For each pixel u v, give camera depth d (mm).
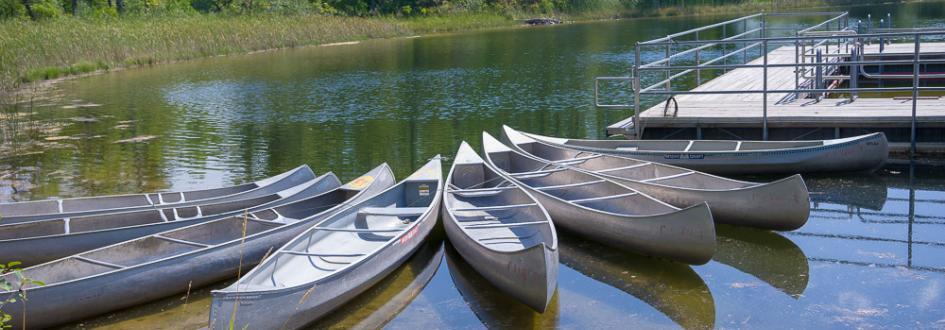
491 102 18328
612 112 16562
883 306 6578
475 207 8898
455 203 9109
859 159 10102
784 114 11430
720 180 9000
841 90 10984
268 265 6629
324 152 13250
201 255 7094
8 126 16219
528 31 42625
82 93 21500
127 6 43500
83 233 7719
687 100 13344
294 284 6461
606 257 7945
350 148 13555
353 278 6711
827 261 7613
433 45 35312
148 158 13055
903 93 16344
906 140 11016
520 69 24672
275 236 7586
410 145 13648
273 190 9711
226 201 8914
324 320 6664
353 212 8258
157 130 15734
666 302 6824
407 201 9148
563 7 52875
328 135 14812
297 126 15883
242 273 7441
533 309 6504
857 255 7734
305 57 30984
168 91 21641
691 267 7625
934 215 8820
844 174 10516
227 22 35812
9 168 12469
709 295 6945
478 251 7043
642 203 8188
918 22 33500
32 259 7594
